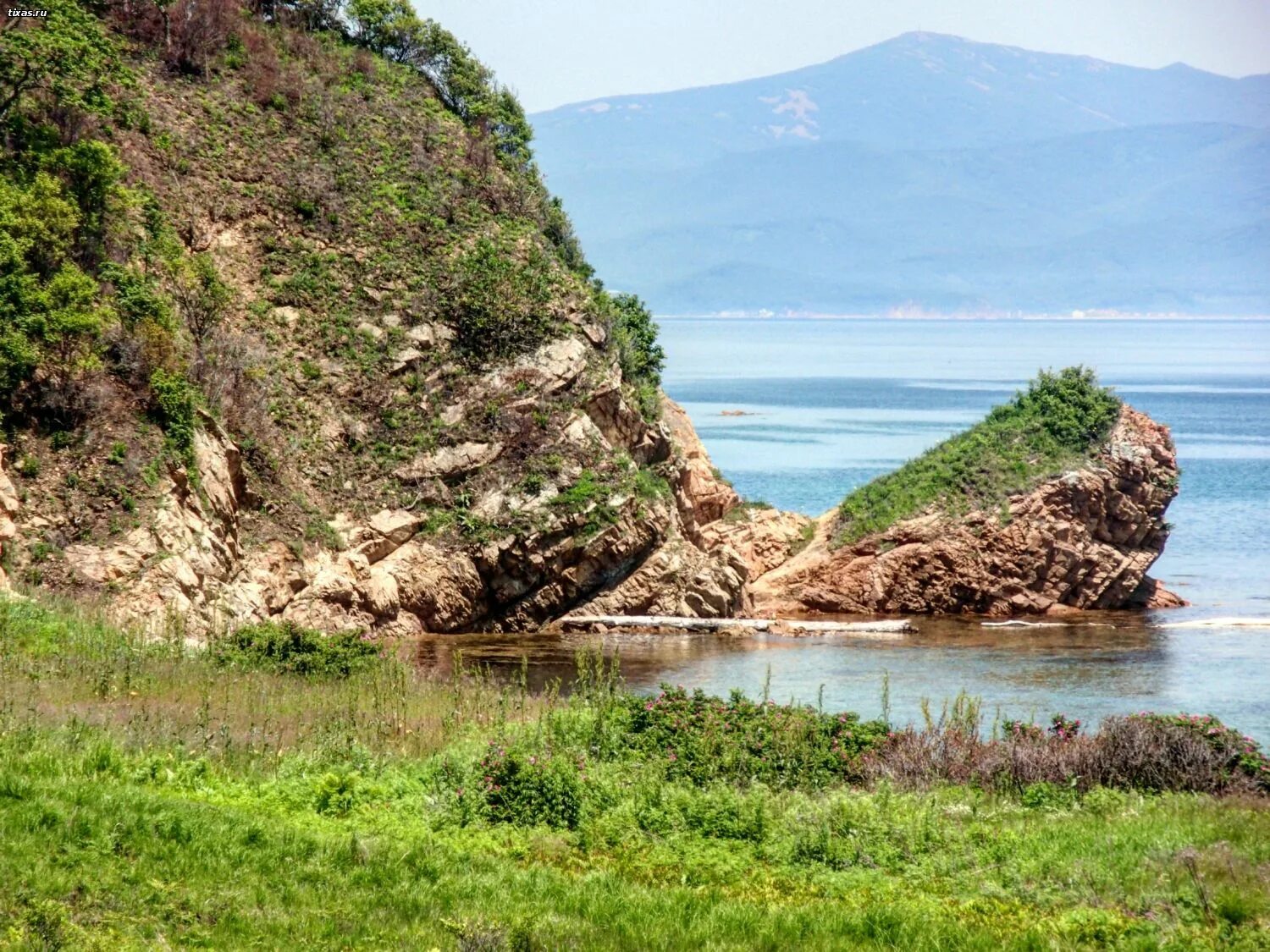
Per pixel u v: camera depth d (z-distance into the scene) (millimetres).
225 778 22516
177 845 17984
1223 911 17984
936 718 37250
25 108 50250
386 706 29688
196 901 16469
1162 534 61938
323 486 50000
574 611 52406
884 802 23375
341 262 56625
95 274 46406
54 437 41344
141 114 56094
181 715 26016
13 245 42469
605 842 21531
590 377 56094
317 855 18812
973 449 62031
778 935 17000
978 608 58656
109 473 41188
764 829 22078
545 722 28031
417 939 16188
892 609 58719
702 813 22500
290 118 61375
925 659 47250
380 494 50781
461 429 53062
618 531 52281
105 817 18219
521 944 16297
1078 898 18875
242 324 52688
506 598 51438
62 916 15250
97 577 38938
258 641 34094
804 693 40844
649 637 50812
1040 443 61531
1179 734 26125
